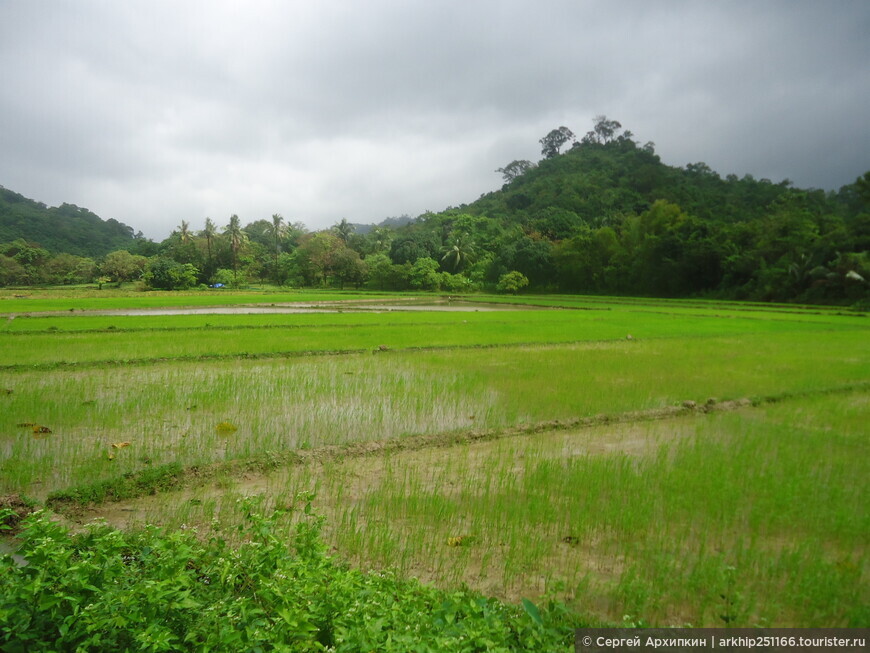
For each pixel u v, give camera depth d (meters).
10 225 128.38
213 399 11.59
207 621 3.51
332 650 3.26
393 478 7.52
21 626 3.41
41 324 25.34
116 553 4.15
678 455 8.45
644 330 26.81
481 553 5.39
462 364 16.36
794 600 4.55
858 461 8.20
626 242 72.31
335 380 13.77
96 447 8.45
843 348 20.83
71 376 13.80
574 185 111.00
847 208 76.12
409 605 3.88
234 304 43.75
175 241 103.81
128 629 3.43
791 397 12.70
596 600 4.59
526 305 49.75
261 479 7.48
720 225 64.69
